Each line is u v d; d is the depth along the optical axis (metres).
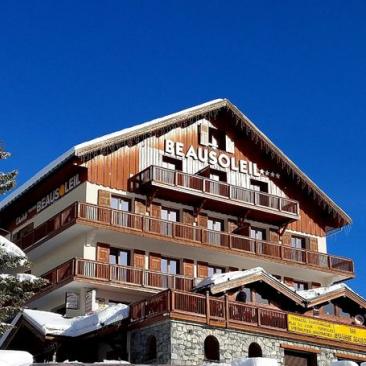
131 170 39.12
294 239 44.12
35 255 40.94
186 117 41.31
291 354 32.34
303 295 35.12
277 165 44.38
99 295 36.09
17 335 33.66
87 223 36.25
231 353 30.14
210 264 40.50
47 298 37.88
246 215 41.75
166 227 38.38
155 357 29.12
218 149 42.62
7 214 44.75
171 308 28.95
